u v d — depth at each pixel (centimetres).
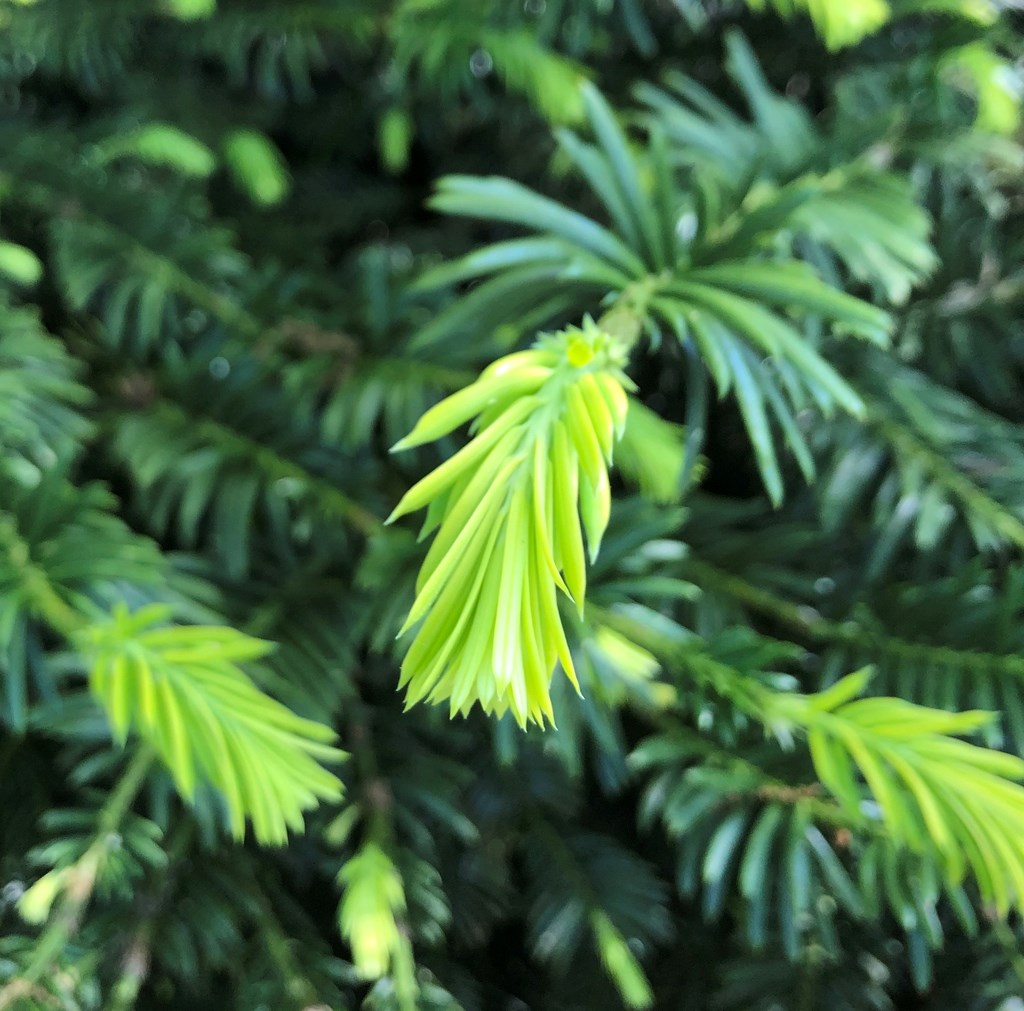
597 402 53
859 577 60
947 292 61
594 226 57
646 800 58
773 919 58
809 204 59
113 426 60
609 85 64
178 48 64
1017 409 62
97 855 57
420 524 60
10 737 59
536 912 60
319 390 61
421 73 64
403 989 57
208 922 58
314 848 59
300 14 63
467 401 53
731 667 57
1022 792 55
